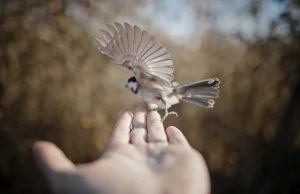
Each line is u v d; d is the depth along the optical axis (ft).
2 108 3.84
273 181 4.07
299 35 3.76
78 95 4.06
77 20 4.07
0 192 3.92
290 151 4.02
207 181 1.34
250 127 4.52
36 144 1.33
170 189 1.29
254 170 4.41
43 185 3.97
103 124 4.19
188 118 4.73
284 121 4.00
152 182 1.30
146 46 1.81
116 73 4.43
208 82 2.10
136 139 1.62
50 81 3.96
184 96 2.12
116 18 4.18
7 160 3.87
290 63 3.98
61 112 4.05
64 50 3.92
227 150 4.67
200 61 4.92
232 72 4.49
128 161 1.37
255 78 4.23
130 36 1.78
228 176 4.63
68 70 3.99
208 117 4.72
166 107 2.04
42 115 4.02
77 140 4.11
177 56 5.04
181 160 1.38
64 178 1.27
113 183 1.27
